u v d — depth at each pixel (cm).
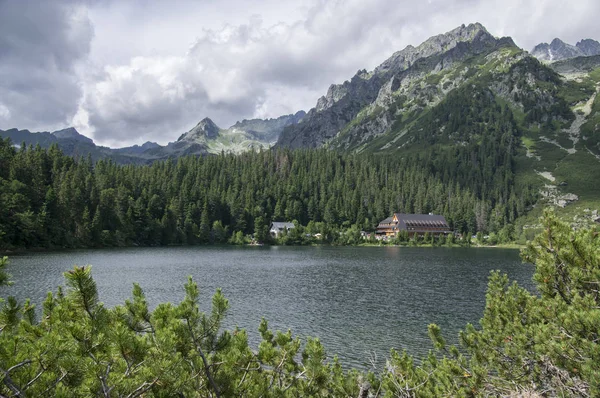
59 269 6675
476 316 4116
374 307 4516
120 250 11588
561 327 877
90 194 13275
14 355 580
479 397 1023
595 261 932
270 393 891
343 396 1137
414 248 14925
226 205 17462
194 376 732
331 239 16375
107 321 700
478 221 19338
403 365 1283
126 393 617
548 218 1088
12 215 9994
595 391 706
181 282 5981
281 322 3816
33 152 14150
